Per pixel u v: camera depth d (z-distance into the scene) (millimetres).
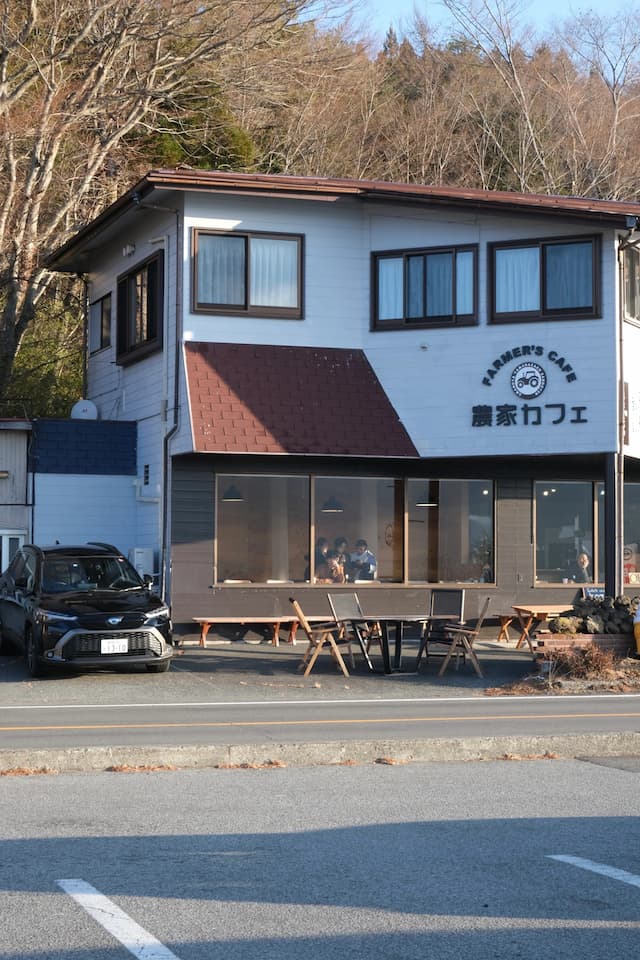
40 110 32656
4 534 23859
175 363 21891
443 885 7004
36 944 5852
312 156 42500
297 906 6551
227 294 21875
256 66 35469
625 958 5734
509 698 16562
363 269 22609
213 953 5738
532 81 46906
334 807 9320
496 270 21734
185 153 38250
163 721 13930
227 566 22141
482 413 21562
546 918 6355
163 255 22672
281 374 21719
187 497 21938
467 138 46781
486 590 23688
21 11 33094
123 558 19812
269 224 22156
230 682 17875
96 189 36000
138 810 9172
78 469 24359
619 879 7156
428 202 21594
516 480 23984
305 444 21078
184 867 7395
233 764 11297
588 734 12344
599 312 20984
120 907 6496
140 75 34594
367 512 23078
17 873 7215
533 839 8227
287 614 22406
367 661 19328
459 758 11797
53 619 17688
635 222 20391
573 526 24469
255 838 8227
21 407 33438
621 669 18312
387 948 5844
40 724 13609
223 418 20875
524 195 22672
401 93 47250
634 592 24938
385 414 21922
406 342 22156
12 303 32969
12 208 34031
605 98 47031
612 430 20812
